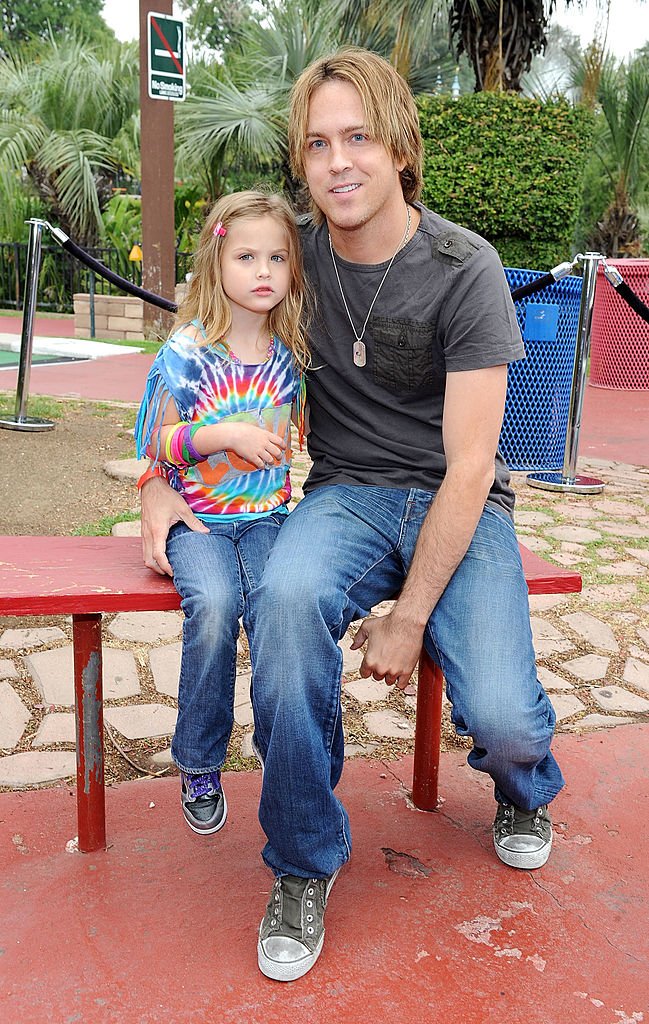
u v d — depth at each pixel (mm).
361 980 1688
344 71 1787
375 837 2119
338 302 1953
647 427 7441
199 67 13414
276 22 12734
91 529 3916
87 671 1891
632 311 9227
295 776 1629
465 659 1764
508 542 1913
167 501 1930
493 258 1870
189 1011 1603
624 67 12609
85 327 11438
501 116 8836
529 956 1766
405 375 1946
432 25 9633
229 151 12758
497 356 1809
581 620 3393
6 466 4855
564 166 9031
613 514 4789
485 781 2385
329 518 1897
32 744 2416
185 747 1889
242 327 1965
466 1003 1645
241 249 1867
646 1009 1649
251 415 1976
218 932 1795
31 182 14328
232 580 1820
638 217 13930
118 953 1728
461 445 1806
